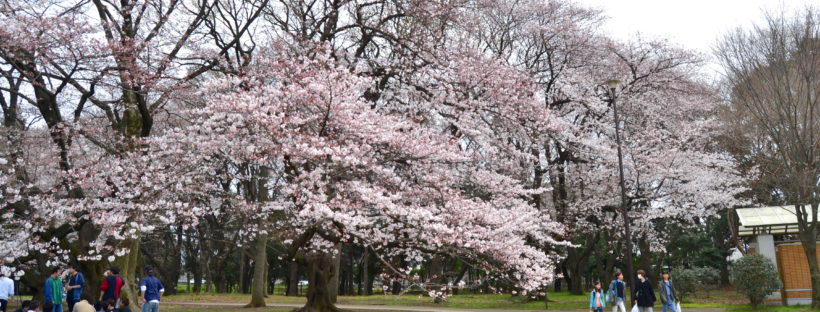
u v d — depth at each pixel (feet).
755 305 61.00
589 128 73.51
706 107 81.92
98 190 43.04
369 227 45.78
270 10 62.90
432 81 58.85
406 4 59.67
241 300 90.74
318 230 45.85
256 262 72.23
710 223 123.34
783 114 60.18
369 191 38.27
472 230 41.93
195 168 46.01
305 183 39.63
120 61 44.96
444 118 55.98
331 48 56.29
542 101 64.75
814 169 58.70
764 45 62.13
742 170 85.71
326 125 42.24
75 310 34.88
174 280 137.69
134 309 49.42
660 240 90.68
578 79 76.02
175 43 54.65
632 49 78.64
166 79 50.31
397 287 123.13
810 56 59.62
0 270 42.52
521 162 68.54
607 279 94.12
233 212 55.06
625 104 78.38
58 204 40.65
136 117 52.60
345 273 149.38
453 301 79.82
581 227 83.46
